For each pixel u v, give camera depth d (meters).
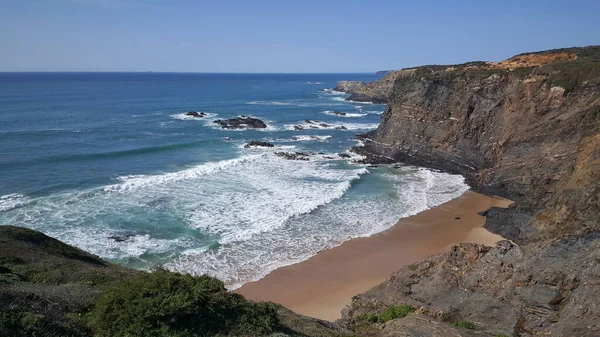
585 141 30.16
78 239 26.64
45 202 32.38
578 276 16.11
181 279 12.12
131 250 25.59
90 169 42.75
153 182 39.19
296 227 30.53
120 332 9.90
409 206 36.03
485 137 45.84
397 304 18.36
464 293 17.88
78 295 12.08
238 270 24.19
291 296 21.83
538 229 26.80
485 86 46.62
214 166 46.12
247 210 33.28
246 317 11.68
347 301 21.42
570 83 38.81
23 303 9.95
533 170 36.88
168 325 10.29
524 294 16.53
